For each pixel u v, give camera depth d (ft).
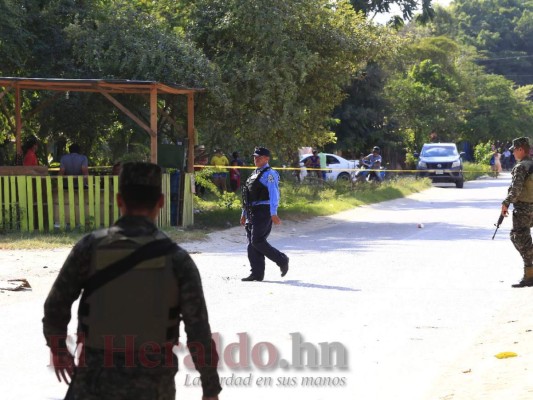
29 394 23.26
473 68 269.85
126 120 79.46
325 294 39.04
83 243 14.08
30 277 42.83
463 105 225.76
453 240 62.95
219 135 79.25
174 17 80.28
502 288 40.57
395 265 49.11
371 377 25.14
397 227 74.59
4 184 61.93
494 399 21.95
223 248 58.23
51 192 62.28
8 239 57.26
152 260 13.83
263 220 42.42
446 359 26.99
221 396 23.34
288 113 77.25
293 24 79.30
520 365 25.38
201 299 13.96
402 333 30.83
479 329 31.40
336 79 83.76
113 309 13.74
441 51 219.82
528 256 40.65
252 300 37.47
